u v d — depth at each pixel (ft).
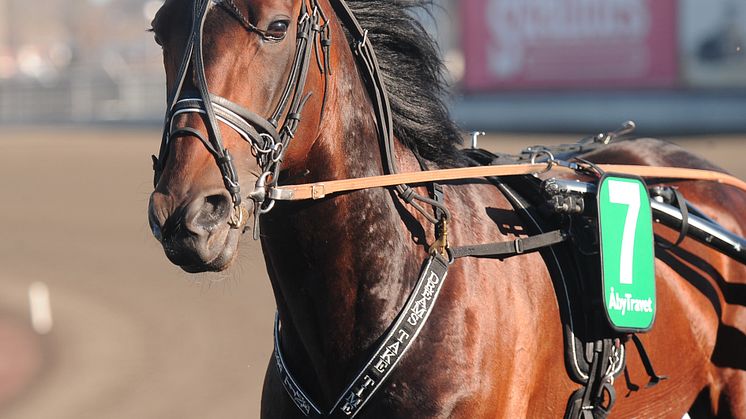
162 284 52.39
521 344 15.71
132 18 409.28
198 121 12.95
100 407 34.45
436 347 14.88
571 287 16.78
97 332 44.32
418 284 15.05
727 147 81.51
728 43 98.43
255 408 33.50
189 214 12.51
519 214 16.85
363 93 15.39
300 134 14.16
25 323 46.70
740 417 19.38
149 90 178.60
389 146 15.48
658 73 103.55
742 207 20.54
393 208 15.34
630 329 16.39
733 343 19.34
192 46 13.21
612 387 16.89
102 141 128.36
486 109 117.29
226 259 12.94
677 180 20.15
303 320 15.39
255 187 13.42
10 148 122.31
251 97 13.33
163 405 34.27
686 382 18.83
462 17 118.83
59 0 429.38
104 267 57.31
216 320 44.62
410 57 16.49
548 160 16.75
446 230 15.39
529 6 113.29
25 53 405.39
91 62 266.36
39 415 33.83
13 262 59.52
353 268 15.01
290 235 14.96
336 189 14.55
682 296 18.51
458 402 14.83
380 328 15.03
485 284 15.56
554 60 111.55
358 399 14.94
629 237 16.55
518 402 15.70
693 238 18.21
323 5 14.56
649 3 103.81
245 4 13.33
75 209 76.28
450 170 15.71
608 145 21.15
